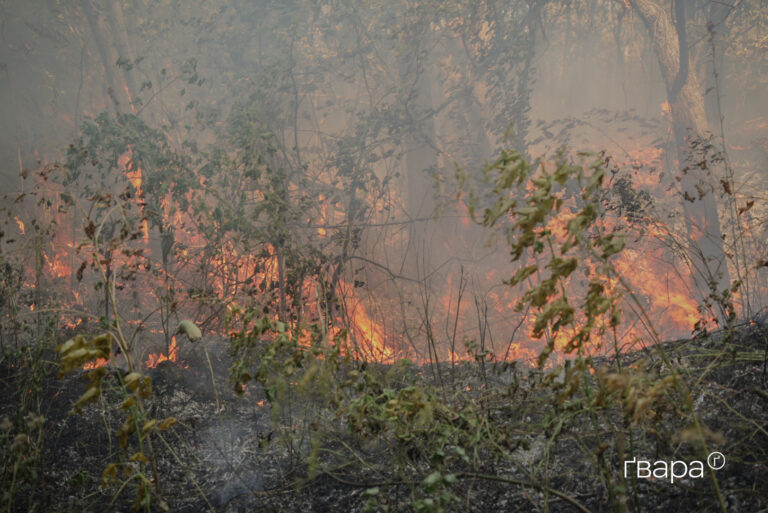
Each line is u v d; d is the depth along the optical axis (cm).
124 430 241
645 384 225
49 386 416
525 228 213
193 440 370
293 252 607
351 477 310
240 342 283
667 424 295
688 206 977
